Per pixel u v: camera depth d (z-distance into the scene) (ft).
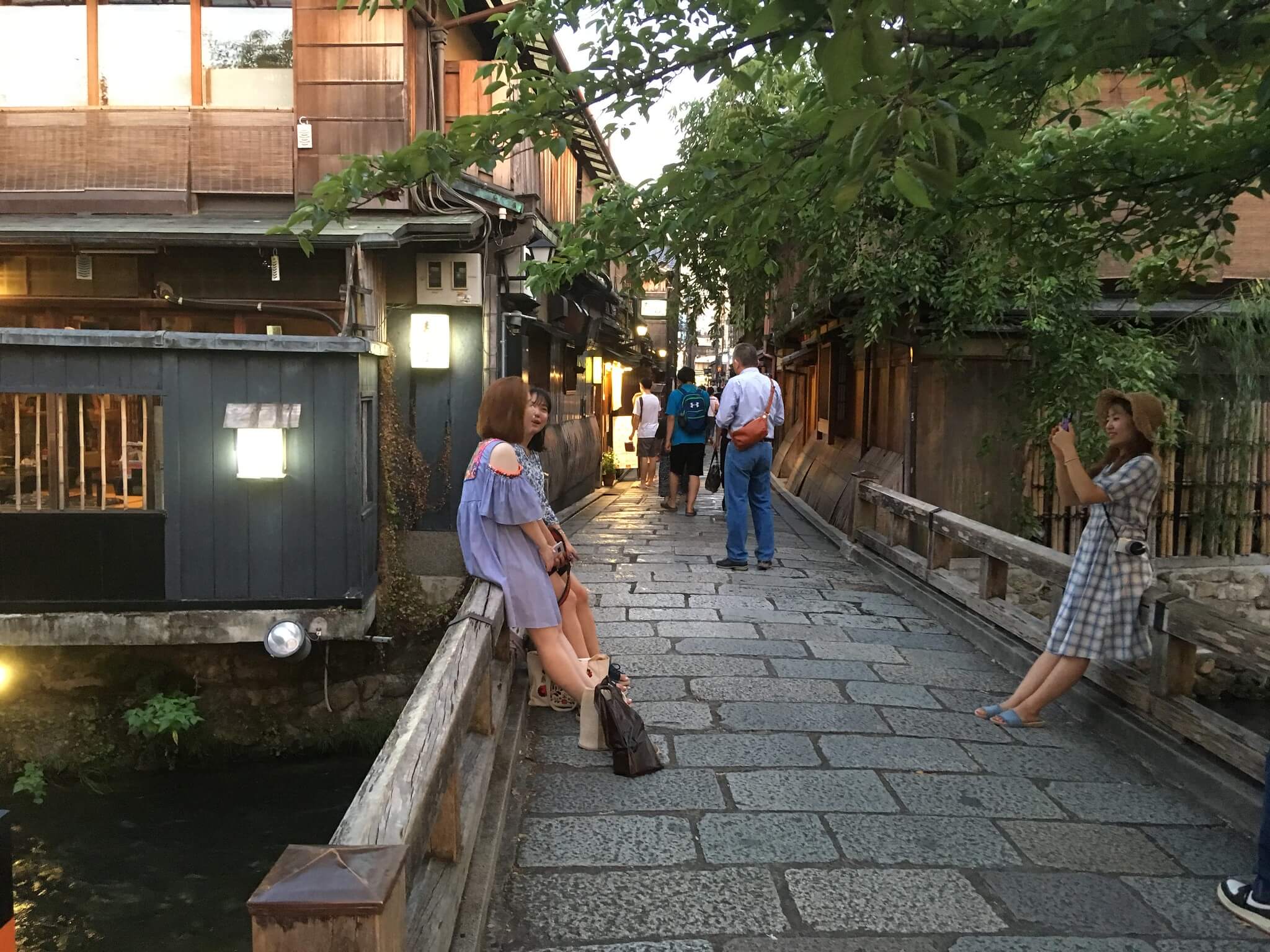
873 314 28.53
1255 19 8.66
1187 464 32.63
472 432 29.14
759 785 12.89
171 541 23.67
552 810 12.02
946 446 32.07
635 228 14.85
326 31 29.09
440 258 28.73
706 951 8.96
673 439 41.14
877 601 24.54
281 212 29.76
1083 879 10.48
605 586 25.61
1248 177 12.86
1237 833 11.73
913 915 9.66
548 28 11.96
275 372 23.75
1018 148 7.22
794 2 6.56
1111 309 31.81
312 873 5.04
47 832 22.77
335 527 24.04
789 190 12.35
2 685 25.58
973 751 14.38
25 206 29.71
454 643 10.84
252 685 26.76
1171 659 14.03
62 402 23.40
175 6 29.68
